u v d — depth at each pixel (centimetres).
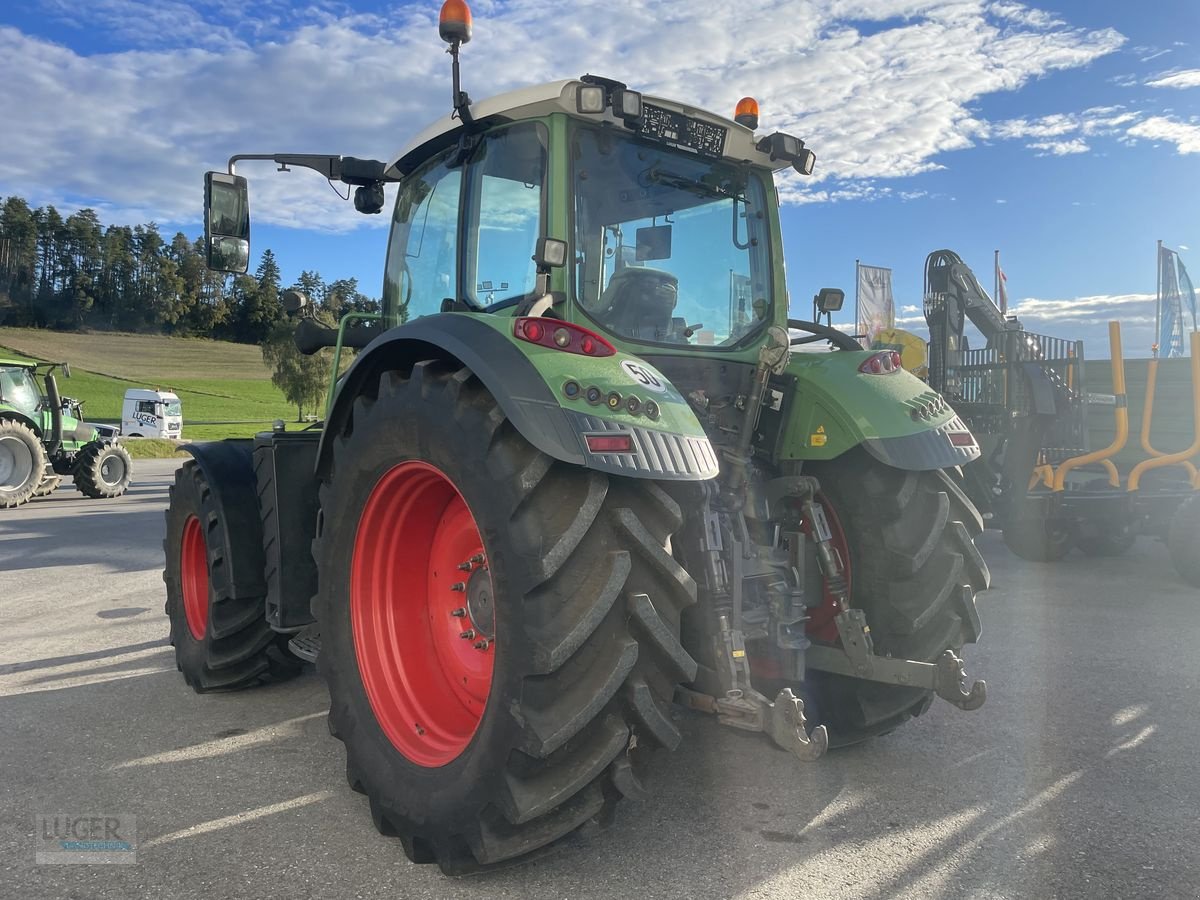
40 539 902
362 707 266
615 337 287
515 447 222
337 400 289
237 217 353
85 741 332
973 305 748
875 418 299
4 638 491
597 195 287
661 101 287
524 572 210
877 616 297
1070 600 559
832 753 308
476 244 307
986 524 714
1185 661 416
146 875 230
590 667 213
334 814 268
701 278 317
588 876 226
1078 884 219
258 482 374
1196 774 286
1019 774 288
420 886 223
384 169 374
